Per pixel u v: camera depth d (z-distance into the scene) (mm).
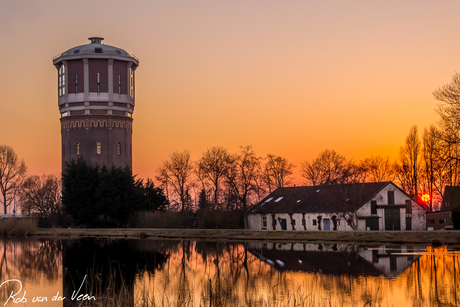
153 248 67062
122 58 125438
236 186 96562
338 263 48250
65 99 124438
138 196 105375
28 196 127750
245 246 66188
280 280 40781
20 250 67438
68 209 107438
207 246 67938
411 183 99562
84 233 94625
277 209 89062
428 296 34625
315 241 69375
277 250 60219
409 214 78812
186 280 42438
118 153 124750
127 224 105188
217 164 107938
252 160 96688
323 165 122375
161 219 100188
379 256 51781
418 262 47375
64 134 125250
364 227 77312
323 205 82625
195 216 101000
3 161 133750
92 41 129375
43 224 114000
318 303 32750
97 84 124000
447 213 82875
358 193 79312
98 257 58625
